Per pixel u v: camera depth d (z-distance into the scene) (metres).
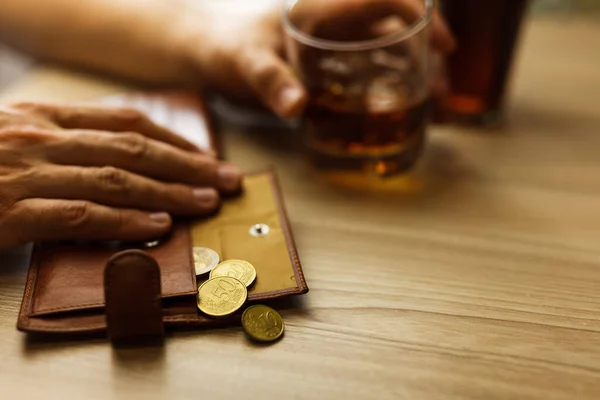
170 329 0.39
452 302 0.41
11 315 0.40
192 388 0.36
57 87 0.60
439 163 0.52
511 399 0.36
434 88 0.55
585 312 0.40
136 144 0.44
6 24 0.63
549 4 0.70
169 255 0.41
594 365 0.37
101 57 0.62
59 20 0.61
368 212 0.48
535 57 0.63
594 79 0.60
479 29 0.52
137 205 0.43
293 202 0.49
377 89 0.49
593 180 0.50
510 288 0.42
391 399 0.36
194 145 0.47
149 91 0.60
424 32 0.48
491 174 0.51
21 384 0.36
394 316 0.40
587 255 0.44
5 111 0.44
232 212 0.44
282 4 0.51
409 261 0.44
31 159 0.42
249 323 0.39
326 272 0.43
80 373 0.37
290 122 0.56
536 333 0.39
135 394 0.36
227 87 0.56
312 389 0.36
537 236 0.46
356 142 0.49
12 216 0.40
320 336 0.39
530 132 0.55
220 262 0.41
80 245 0.41
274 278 0.40
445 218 0.47
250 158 0.53
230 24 0.56
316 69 0.48
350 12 0.52
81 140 0.43
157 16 0.59
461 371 0.37
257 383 0.36
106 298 0.37
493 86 0.54
